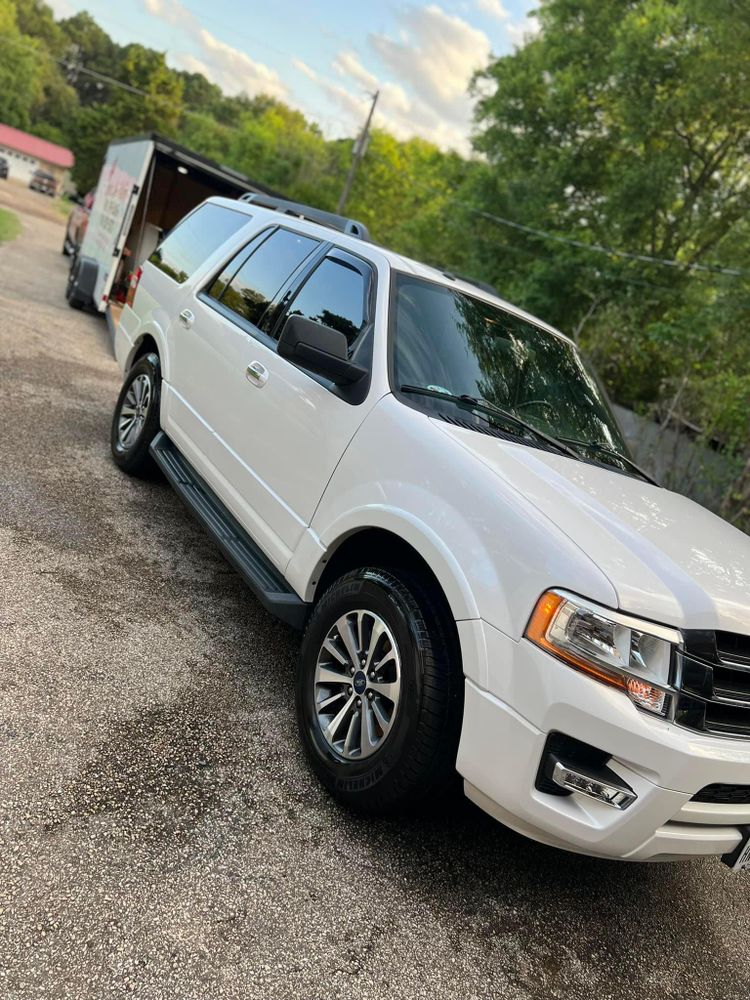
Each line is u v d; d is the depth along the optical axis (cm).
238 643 387
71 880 220
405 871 272
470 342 367
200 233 543
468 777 248
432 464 285
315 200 5922
